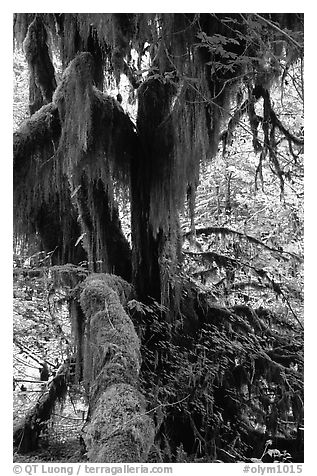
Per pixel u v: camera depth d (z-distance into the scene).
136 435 3.04
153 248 6.32
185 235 8.30
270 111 6.77
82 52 5.37
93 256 6.35
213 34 5.26
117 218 6.39
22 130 5.62
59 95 5.39
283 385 6.97
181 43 5.21
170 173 5.87
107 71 5.85
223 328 7.03
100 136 5.71
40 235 6.55
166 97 5.97
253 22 4.75
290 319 8.52
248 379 7.00
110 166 5.87
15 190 5.71
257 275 8.95
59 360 9.49
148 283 6.30
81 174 5.86
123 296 5.54
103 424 3.11
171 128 5.82
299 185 9.97
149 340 6.30
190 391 6.41
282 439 6.88
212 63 5.04
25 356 9.36
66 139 5.45
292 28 5.30
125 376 3.64
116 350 3.84
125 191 6.14
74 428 7.40
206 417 6.45
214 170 10.17
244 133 9.76
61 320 8.95
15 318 8.80
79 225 6.62
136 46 5.54
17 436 7.00
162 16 5.08
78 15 5.25
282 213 9.92
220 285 8.31
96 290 4.46
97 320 4.16
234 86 5.70
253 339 7.08
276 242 9.80
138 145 5.97
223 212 10.17
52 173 5.85
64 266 6.13
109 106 5.75
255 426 7.51
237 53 5.37
